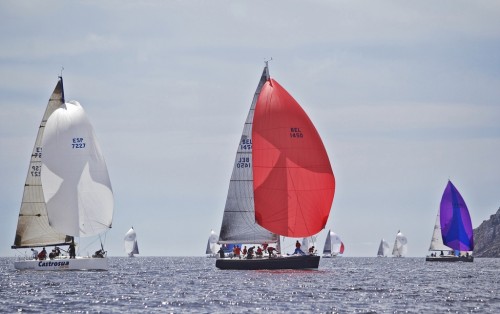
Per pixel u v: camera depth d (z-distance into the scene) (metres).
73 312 164.88
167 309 170.50
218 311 167.12
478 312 171.38
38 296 196.25
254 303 182.62
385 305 182.00
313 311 168.25
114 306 175.75
